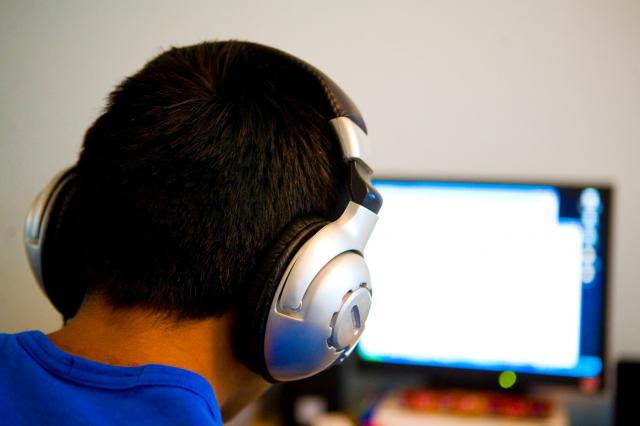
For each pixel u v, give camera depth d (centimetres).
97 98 108
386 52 114
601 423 113
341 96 46
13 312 105
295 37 114
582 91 112
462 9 112
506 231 104
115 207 42
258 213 42
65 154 107
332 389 108
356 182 44
